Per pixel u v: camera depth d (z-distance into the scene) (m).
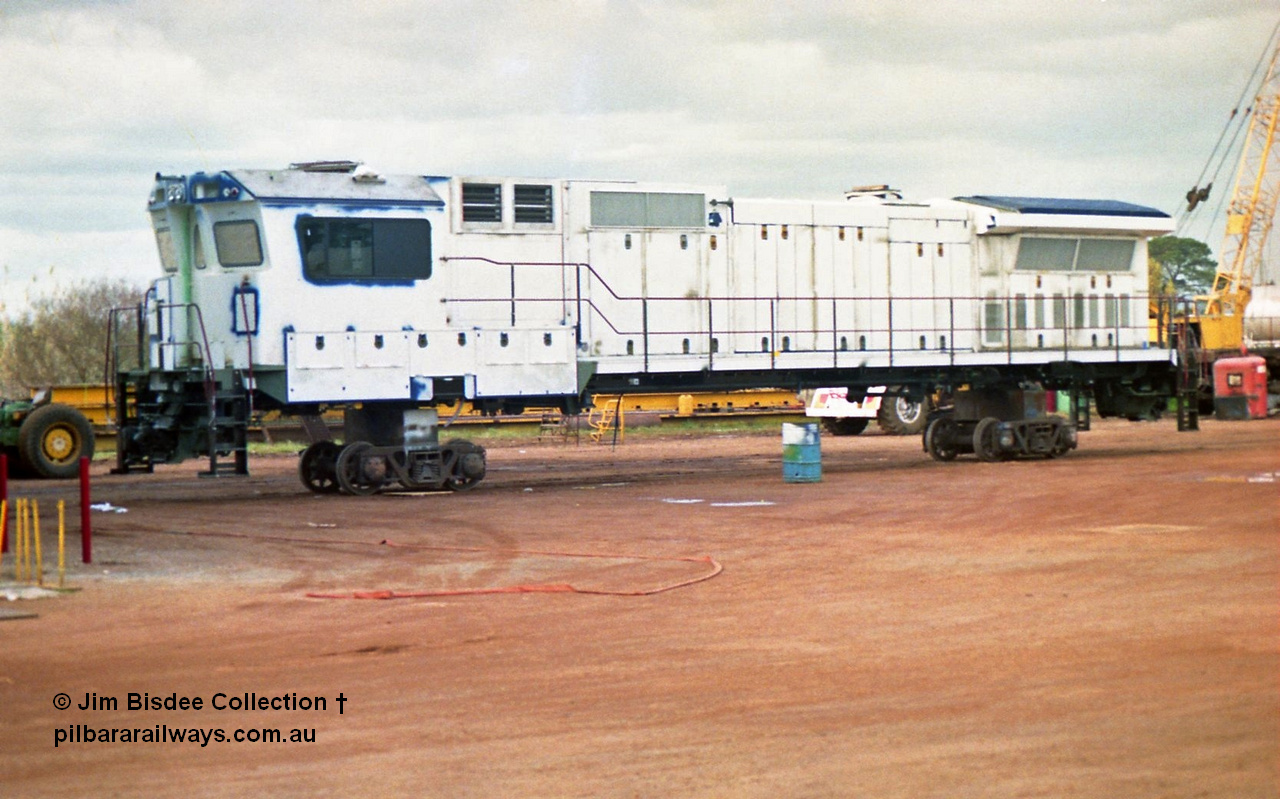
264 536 18.58
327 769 8.09
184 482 29.12
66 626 12.18
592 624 12.20
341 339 23.81
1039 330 32.06
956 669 10.20
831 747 8.29
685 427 47.78
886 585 14.04
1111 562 15.27
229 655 11.02
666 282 27.58
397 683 10.05
